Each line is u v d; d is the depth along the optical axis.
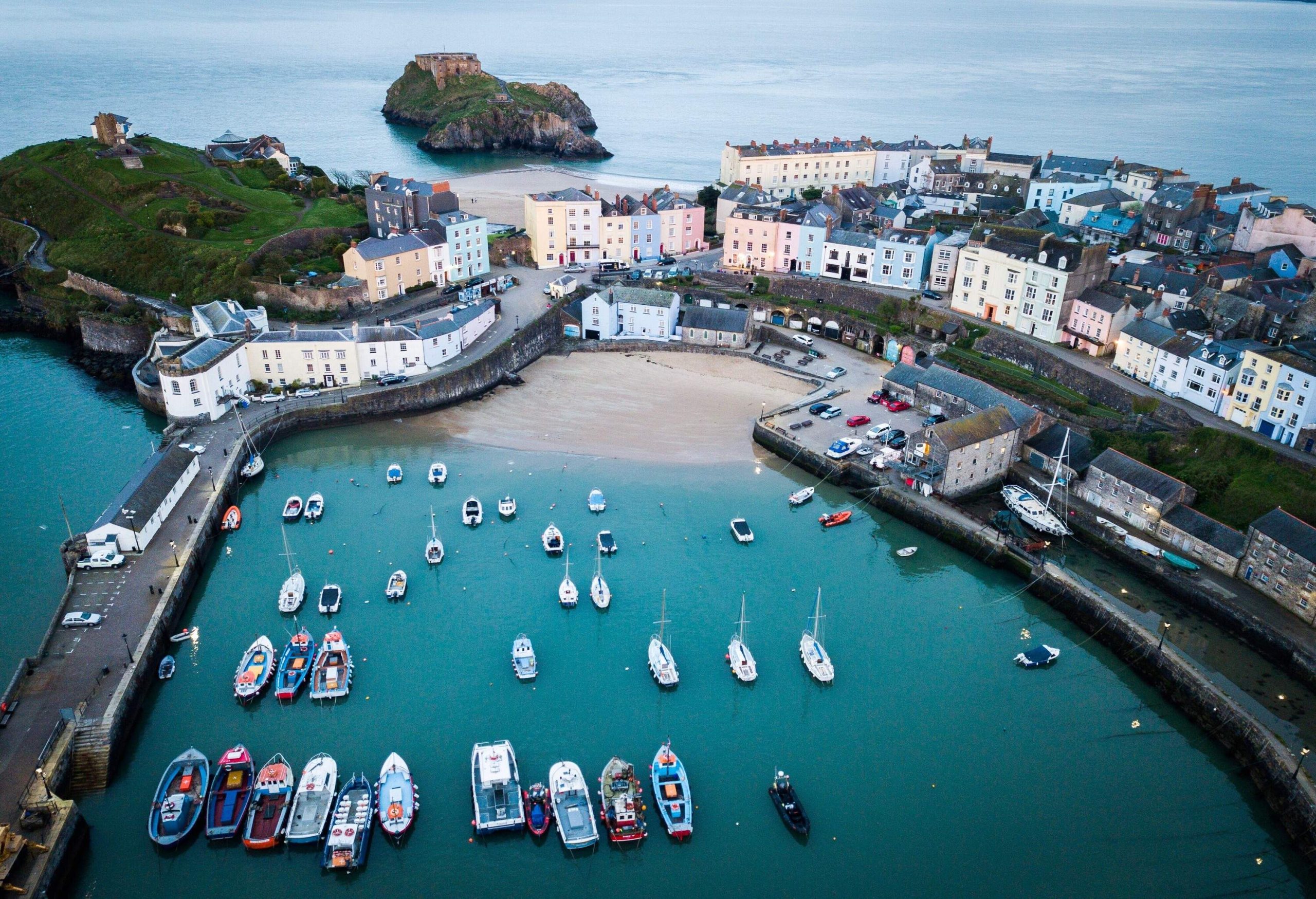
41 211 192.38
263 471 117.56
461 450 123.31
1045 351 139.25
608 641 88.81
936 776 75.50
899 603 96.62
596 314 155.25
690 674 84.88
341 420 129.12
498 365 141.38
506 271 179.88
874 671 86.75
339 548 102.12
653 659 84.56
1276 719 80.25
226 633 88.62
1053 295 140.00
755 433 126.00
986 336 146.75
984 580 101.62
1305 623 89.06
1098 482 110.81
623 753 76.06
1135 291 142.00
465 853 67.44
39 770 67.75
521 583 96.62
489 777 70.56
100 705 75.25
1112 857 69.06
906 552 104.75
